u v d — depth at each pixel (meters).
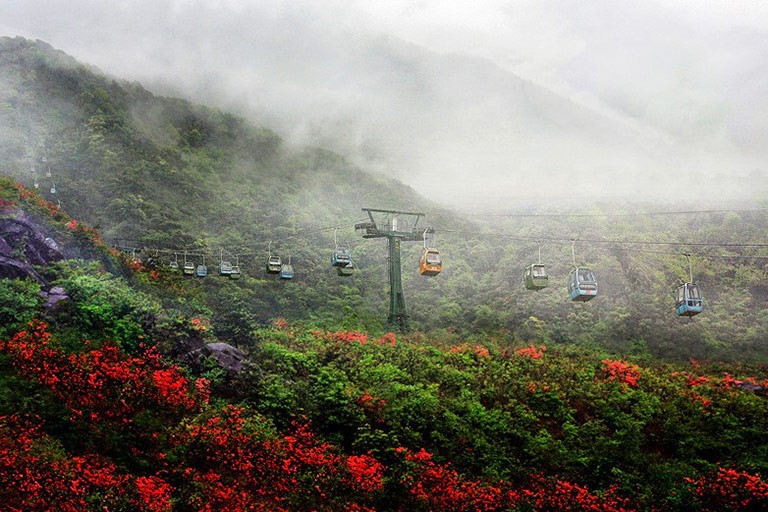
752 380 28.28
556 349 32.69
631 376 26.67
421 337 31.86
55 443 14.85
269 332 26.88
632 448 20.92
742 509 17.72
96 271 25.03
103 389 17.41
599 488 18.92
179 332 21.95
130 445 15.89
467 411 22.03
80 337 19.77
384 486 16.89
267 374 21.67
